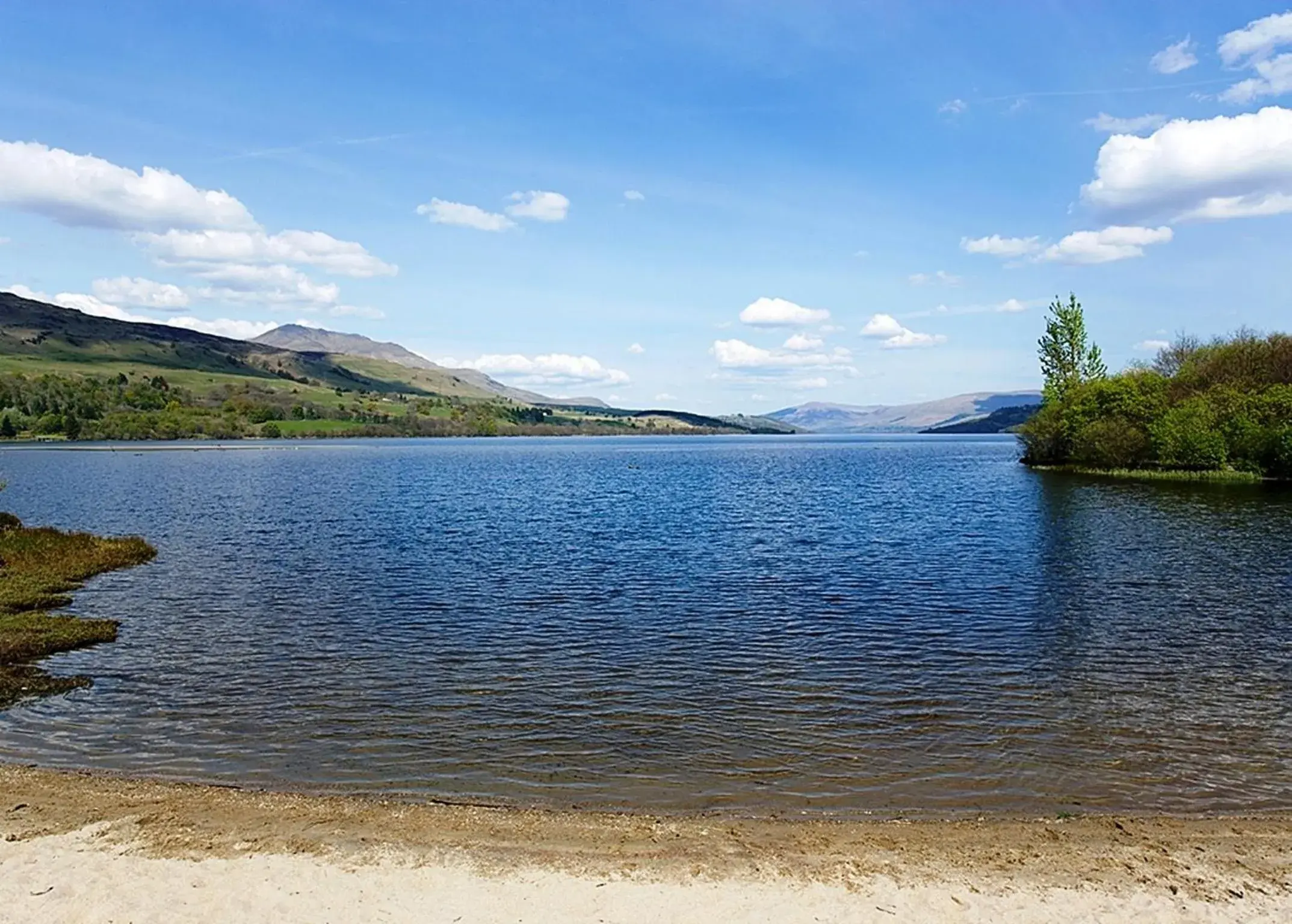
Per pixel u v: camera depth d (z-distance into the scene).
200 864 10.01
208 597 27.19
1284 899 9.28
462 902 9.19
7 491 74.25
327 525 48.34
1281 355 82.62
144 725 15.49
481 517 52.22
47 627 22.16
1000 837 10.95
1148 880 9.74
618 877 9.79
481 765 13.66
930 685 17.77
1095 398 93.06
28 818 11.38
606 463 135.75
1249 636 21.50
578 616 24.42
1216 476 75.44
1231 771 13.27
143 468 113.00
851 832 11.11
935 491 69.94
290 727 15.43
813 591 27.78
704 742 14.66
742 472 104.81
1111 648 20.47
